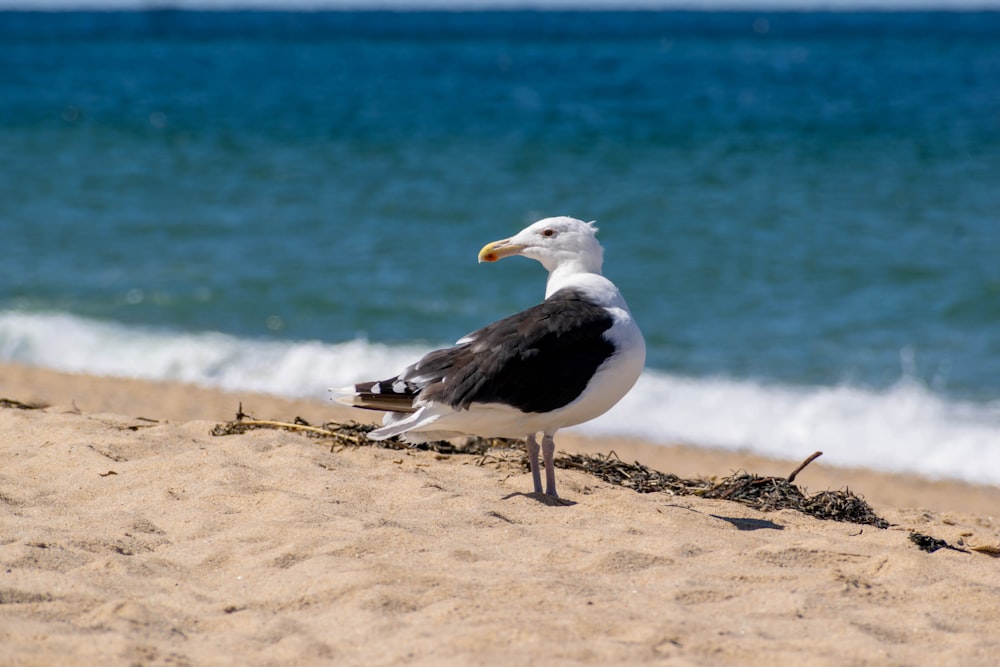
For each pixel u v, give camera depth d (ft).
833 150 114.32
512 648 14.60
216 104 163.02
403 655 14.42
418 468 25.40
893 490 34.76
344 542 18.63
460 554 18.48
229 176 100.37
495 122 139.95
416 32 548.31
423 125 137.49
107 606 15.62
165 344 51.34
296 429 28.17
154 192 92.63
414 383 21.86
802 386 46.19
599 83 201.26
